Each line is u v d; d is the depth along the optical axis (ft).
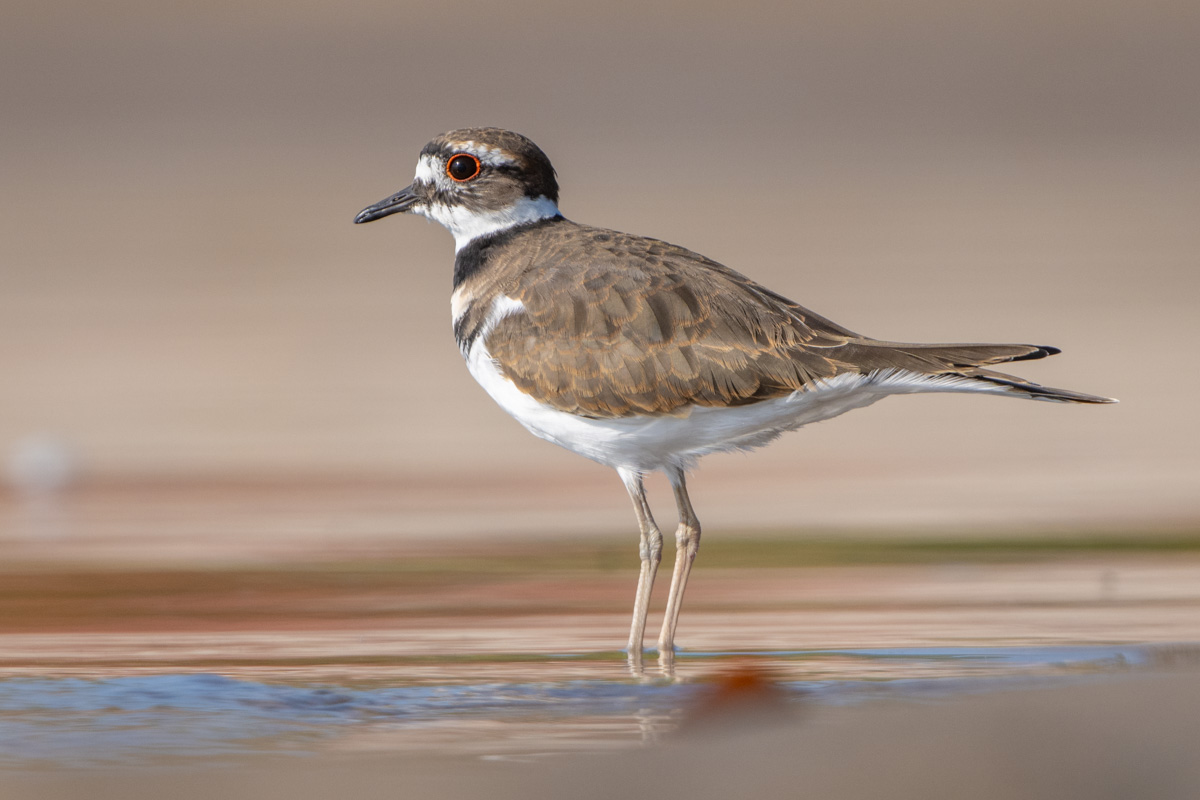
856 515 49.96
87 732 26.30
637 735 25.95
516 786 23.44
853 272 100.27
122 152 171.94
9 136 179.11
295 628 35.70
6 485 54.90
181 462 58.39
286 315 89.71
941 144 183.32
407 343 81.97
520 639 34.68
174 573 42.24
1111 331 81.46
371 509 51.34
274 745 25.50
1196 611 36.65
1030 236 117.91
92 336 83.51
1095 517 48.75
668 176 159.43
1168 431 62.34
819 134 191.11
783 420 34.42
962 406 68.49
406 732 26.27
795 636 34.55
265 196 144.25
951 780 23.56
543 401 35.06
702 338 33.94
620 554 45.11
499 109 206.80
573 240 36.47
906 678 29.73
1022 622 35.63
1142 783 23.38
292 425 64.69
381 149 180.04
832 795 22.80
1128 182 151.64
